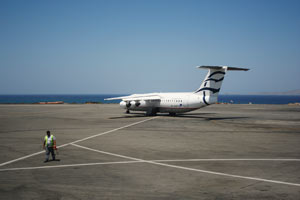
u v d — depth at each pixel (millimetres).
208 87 38656
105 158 15227
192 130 27297
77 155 16016
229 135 23969
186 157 15414
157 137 22891
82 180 11141
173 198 9086
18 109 64750
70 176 11719
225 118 41094
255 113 52781
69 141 20969
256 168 12961
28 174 12023
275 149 17656
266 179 11188
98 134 24672
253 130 27266
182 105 42031
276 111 59500
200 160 14664
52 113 51500
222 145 19141
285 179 11188
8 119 39156
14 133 25328
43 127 29906
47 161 14523
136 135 24047
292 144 19500
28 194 9477
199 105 40125
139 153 16547
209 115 47625
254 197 9141
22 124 32812
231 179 11227
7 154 16281
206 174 11977
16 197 9180
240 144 19531
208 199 8984
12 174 12023
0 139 21938
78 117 42688
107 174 12031
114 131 26641
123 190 9914
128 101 47500
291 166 13305
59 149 17859
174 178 11406
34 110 60906
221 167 13172
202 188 10102
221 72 36969
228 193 9547
